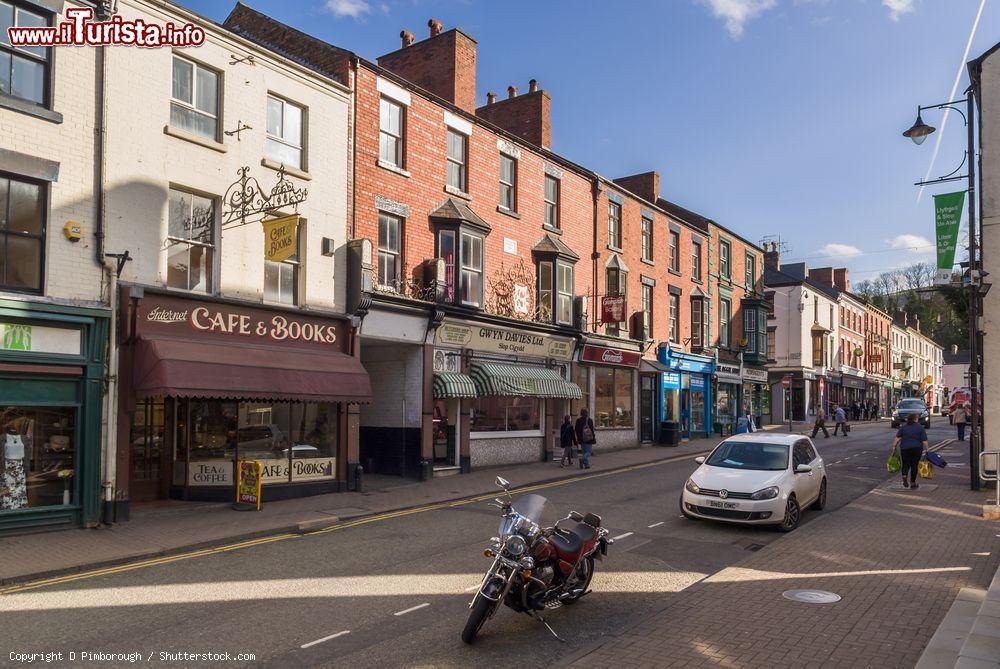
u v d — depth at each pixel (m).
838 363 55.03
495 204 21.69
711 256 35.28
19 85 11.48
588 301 25.66
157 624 7.04
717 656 5.94
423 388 18.41
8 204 11.27
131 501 14.13
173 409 14.71
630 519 12.73
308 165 16.00
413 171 18.86
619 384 27.56
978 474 15.47
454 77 21.44
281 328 15.12
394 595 8.02
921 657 5.65
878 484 17.19
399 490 16.38
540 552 6.80
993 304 15.62
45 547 10.34
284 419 15.39
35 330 11.38
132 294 12.43
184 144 13.64
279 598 7.92
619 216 28.02
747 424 31.91
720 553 10.16
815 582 8.27
